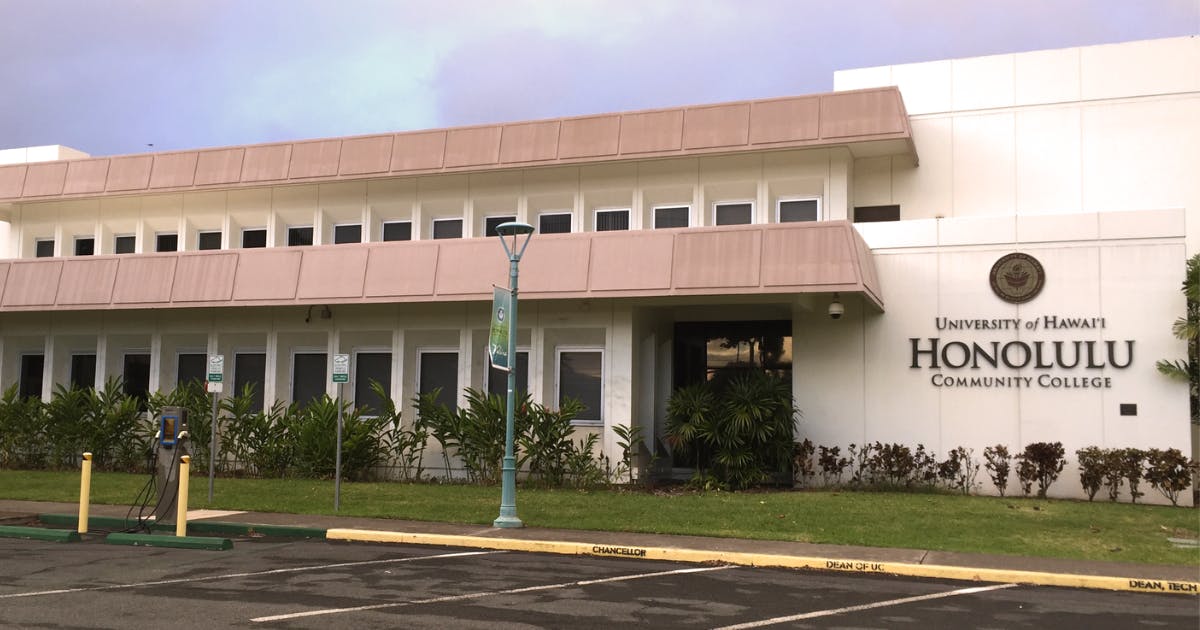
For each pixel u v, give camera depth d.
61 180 23.41
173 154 22.52
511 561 11.05
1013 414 16.98
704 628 7.74
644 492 16.88
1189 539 12.10
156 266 21.06
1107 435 16.41
